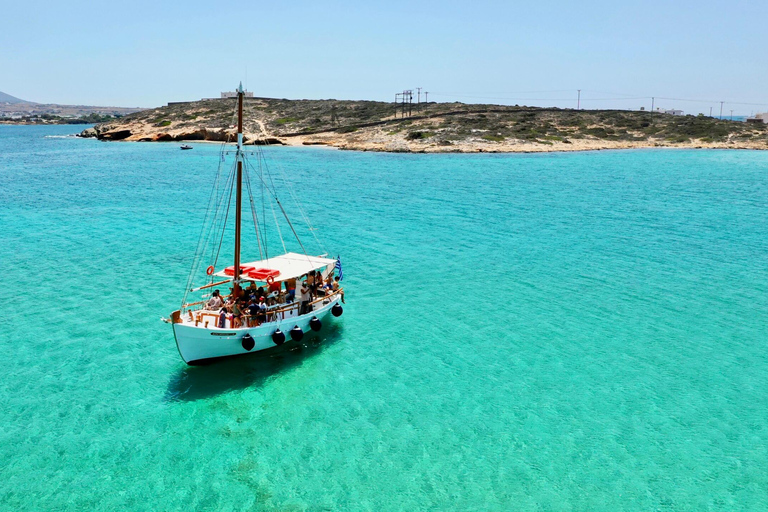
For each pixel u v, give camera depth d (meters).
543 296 33.00
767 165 109.62
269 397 21.98
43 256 40.75
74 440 18.95
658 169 102.81
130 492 16.61
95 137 199.25
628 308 31.03
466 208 62.00
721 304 31.52
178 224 53.03
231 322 24.72
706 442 19.25
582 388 22.69
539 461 18.23
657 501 16.55
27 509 15.84
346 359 25.25
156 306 30.92
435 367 24.47
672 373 23.86
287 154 131.50
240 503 16.25
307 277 28.92
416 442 19.16
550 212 59.53
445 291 33.94
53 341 26.25
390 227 52.09
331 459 18.23
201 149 144.25
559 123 180.88
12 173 92.88
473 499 16.53
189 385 22.78
